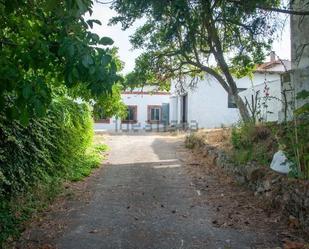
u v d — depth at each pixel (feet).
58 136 33.45
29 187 26.35
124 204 27.35
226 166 36.52
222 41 41.78
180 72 55.72
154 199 28.81
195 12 23.70
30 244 19.52
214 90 91.09
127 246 19.44
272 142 32.01
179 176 37.32
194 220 23.63
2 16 14.73
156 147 59.88
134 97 115.14
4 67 13.17
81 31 13.19
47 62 13.96
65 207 26.25
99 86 13.04
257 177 28.78
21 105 13.03
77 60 12.69
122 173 39.17
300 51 36.40
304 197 21.24
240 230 21.66
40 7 14.62
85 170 38.11
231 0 24.76
